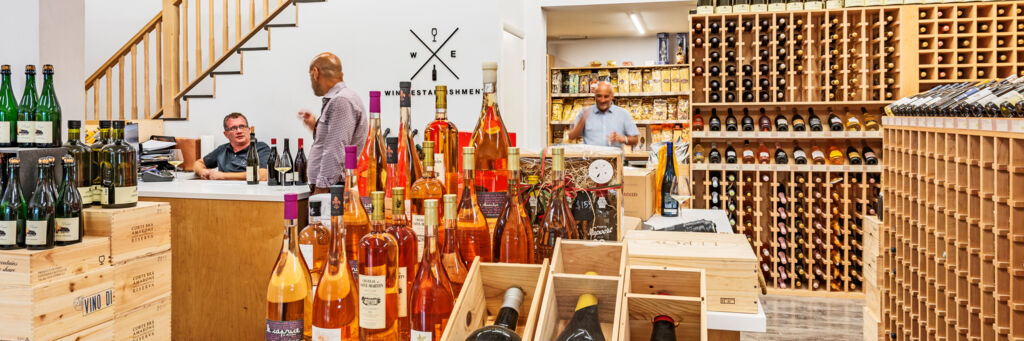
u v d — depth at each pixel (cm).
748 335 422
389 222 135
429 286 116
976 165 260
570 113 670
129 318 211
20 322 175
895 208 365
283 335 118
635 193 267
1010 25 505
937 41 512
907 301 348
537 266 121
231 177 498
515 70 579
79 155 210
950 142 286
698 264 157
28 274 174
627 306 116
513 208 139
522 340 103
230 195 337
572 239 137
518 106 588
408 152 148
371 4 536
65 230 187
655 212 302
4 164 188
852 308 493
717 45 550
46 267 179
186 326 348
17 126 207
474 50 519
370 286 110
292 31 552
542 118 607
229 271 340
